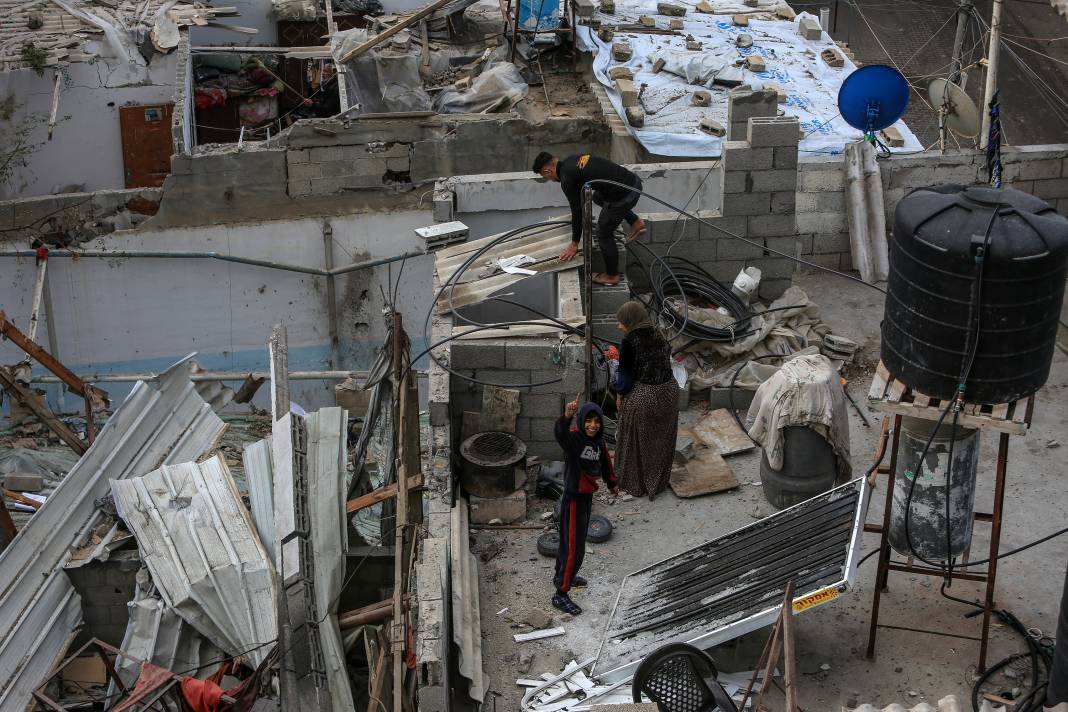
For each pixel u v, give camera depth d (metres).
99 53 20.17
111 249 17.89
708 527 9.19
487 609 8.43
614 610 8.27
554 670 7.87
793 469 8.91
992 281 6.62
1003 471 7.12
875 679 7.61
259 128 21.66
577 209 10.35
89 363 18.42
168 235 18.03
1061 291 6.79
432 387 9.45
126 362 18.58
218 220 18.14
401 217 18.48
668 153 15.61
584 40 18.64
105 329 18.30
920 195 7.12
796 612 7.06
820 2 26.81
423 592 7.54
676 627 7.55
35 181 20.56
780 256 11.62
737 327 11.05
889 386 7.36
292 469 10.38
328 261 18.55
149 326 18.45
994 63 12.77
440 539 8.23
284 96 22.56
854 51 26.28
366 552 10.55
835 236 12.85
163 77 20.62
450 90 19.59
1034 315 6.72
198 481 11.05
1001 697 7.35
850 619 8.12
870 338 11.58
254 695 9.39
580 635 8.17
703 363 10.91
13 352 17.77
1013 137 23.83
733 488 9.60
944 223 6.77
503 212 13.66
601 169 10.12
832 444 8.77
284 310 18.75
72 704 10.09
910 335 7.09
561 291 10.38
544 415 9.73
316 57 21.34
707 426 10.34
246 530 10.61
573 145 18.34
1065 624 6.66
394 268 18.62
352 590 10.76
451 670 7.76
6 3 21.17
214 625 10.22
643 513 9.38
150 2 21.84
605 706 6.40
